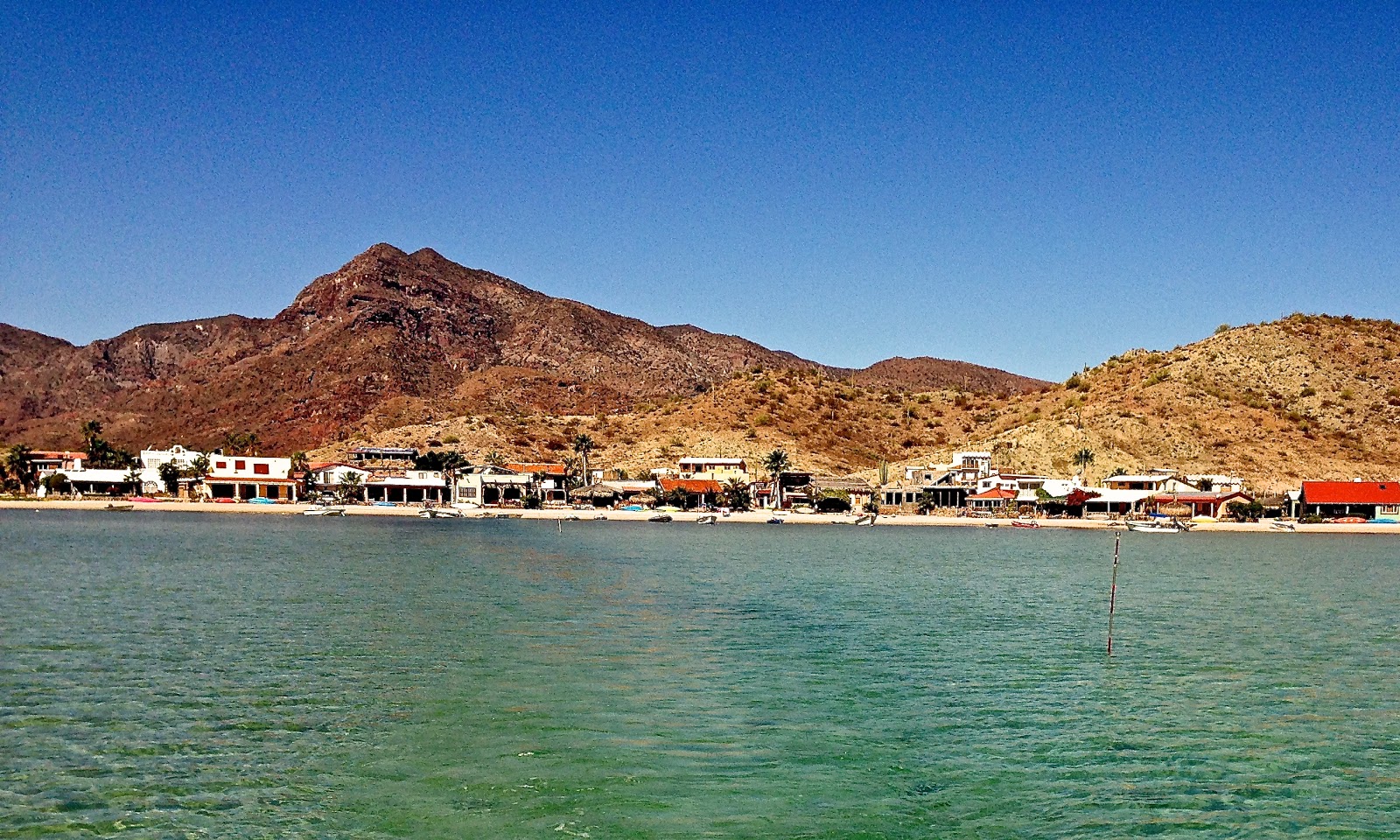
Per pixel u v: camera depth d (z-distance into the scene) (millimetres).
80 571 76125
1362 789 29203
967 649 48031
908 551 108750
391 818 26125
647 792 28031
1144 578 82750
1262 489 173750
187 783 28156
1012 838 25578
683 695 38156
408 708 35750
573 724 34094
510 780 28766
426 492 186125
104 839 24531
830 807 27250
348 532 126000
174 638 48125
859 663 44375
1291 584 78125
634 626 53188
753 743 32344
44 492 191625
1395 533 150125
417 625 52719
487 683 39500
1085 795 28422
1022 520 157750
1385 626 57062
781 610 60188
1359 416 199375
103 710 34906
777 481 179250
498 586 69562
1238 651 48688
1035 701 38031
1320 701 38750
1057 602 65625
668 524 154750
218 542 106250
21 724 33094
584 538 120750
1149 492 164875
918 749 31984
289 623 52781
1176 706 37594
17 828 25031
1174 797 28391
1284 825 26688
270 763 29859
